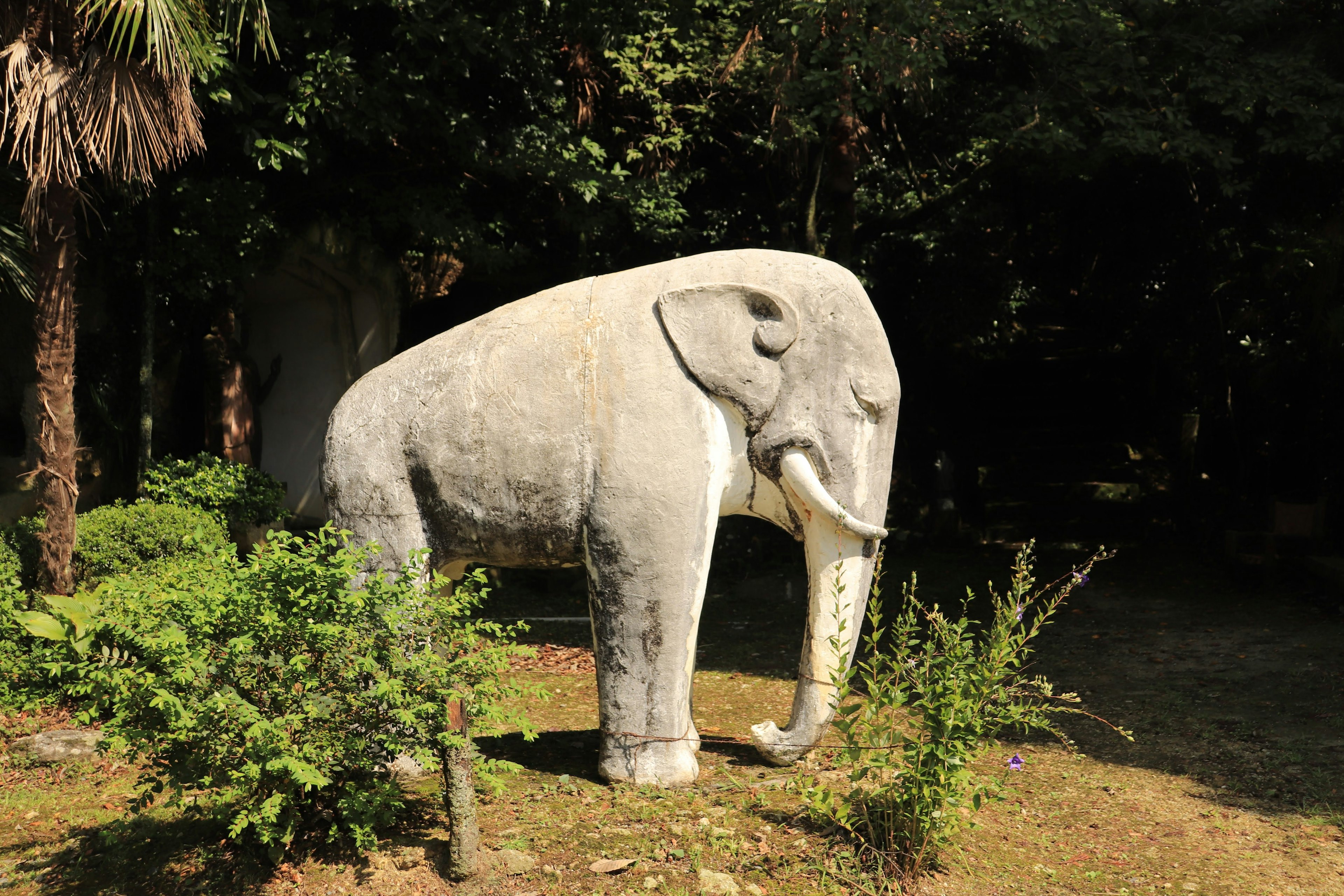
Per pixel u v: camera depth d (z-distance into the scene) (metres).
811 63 9.83
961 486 13.27
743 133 12.19
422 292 11.43
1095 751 5.20
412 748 3.54
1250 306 11.25
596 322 4.32
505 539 4.36
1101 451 13.52
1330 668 6.62
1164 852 3.94
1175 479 13.10
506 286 11.95
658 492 4.17
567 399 4.24
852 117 11.03
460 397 4.34
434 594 3.91
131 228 8.42
